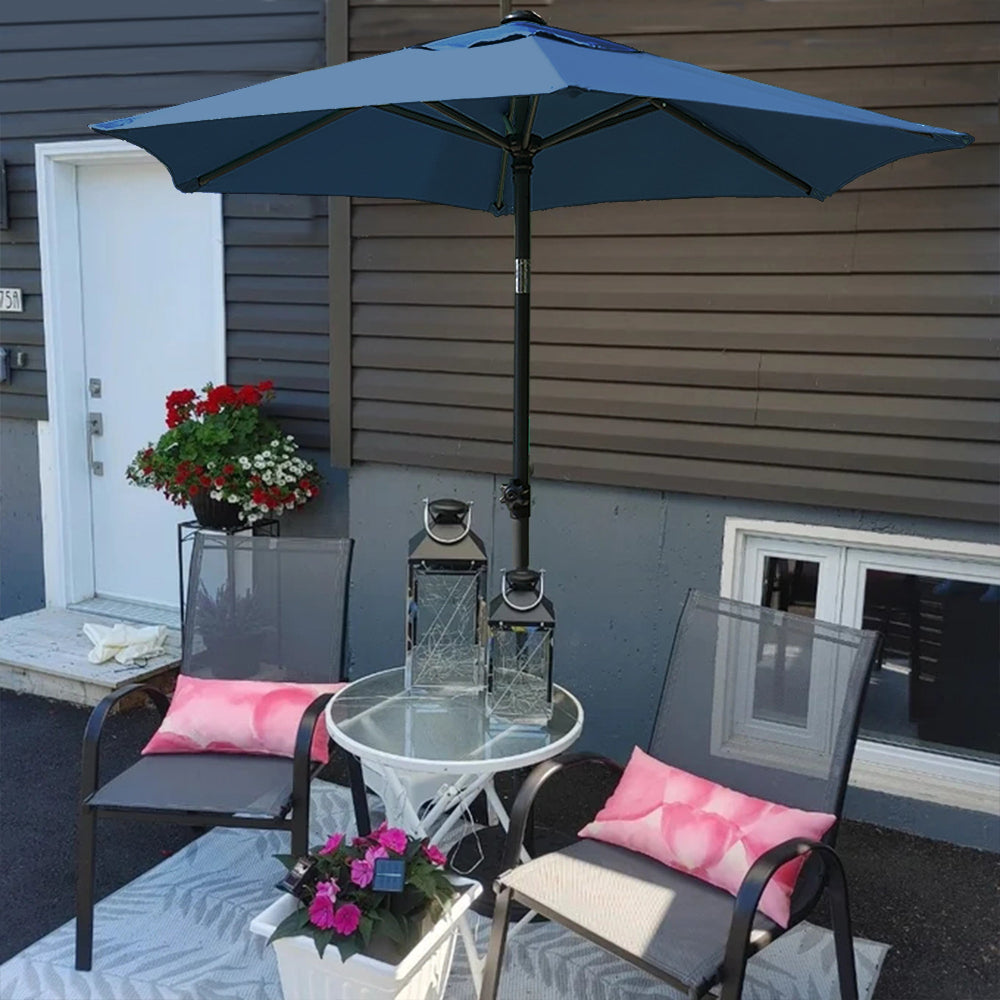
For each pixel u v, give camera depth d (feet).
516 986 7.96
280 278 13.67
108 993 7.79
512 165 9.12
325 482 13.76
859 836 10.33
